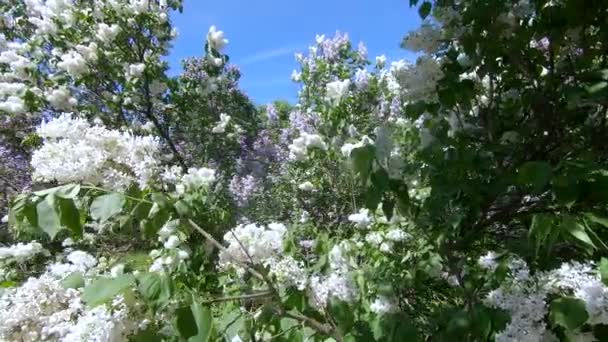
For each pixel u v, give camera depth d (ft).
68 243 11.25
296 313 5.95
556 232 4.44
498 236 7.65
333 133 14.89
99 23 18.97
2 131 21.88
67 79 18.92
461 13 7.06
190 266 6.12
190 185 6.10
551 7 6.75
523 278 4.82
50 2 18.93
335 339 5.74
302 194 17.39
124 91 18.51
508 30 7.03
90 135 5.08
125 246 10.83
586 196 4.45
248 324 5.32
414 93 7.31
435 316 5.63
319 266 6.11
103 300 3.75
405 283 6.88
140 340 4.00
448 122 7.68
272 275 5.76
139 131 18.89
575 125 7.30
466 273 6.40
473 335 4.62
